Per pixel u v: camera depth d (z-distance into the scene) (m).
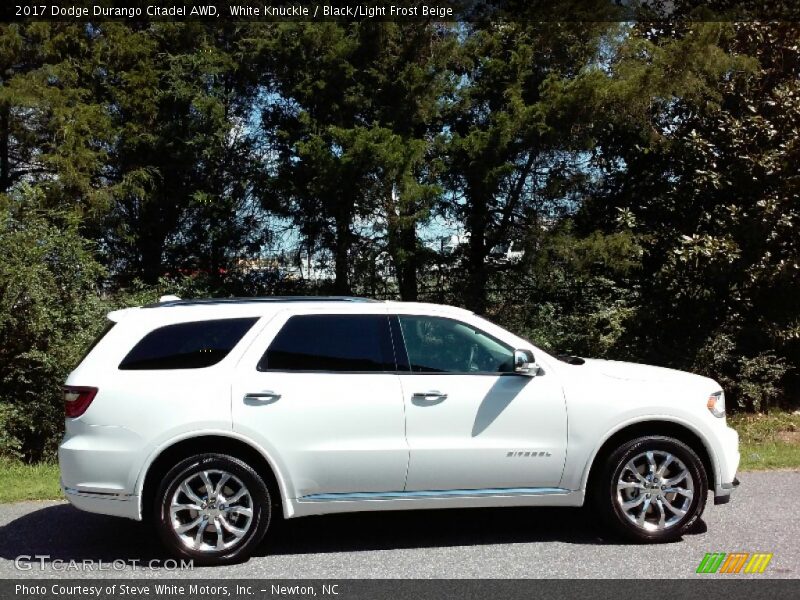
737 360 11.31
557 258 11.93
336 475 5.37
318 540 5.87
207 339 5.52
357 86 11.78
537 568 5.18
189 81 12.50
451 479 5.48
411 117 11.98
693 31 10.84
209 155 12.40
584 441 5.56
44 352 9.53
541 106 11.29
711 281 11.34
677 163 12.07
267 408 5.33
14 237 9.40
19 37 11.34
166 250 13.43
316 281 13.01
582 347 11.94
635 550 5.51
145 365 5.40
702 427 5.67
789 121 11.20
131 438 5.22
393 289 12.73
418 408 5.47
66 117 11.28
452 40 12.04
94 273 10.42
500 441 5.52
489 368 5.68
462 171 11.98
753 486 7.32
